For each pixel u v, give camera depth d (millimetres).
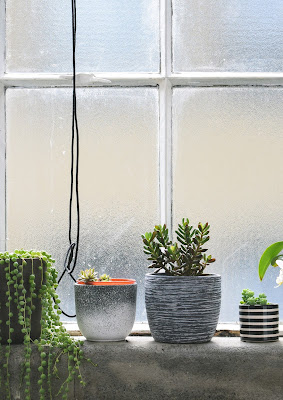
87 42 1594
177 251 1344
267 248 1444
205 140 1580
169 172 1565
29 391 1276
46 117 1588
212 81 1575
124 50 1594
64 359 1303
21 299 1269
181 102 1581
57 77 1571
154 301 1313
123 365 1297
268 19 1600
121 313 1326
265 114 1590
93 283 1351
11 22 1591
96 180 1582
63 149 1588
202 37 1594
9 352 1277
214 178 1578
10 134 1579
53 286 1382
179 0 1595
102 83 1578
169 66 1576
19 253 1351
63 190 1582
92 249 1569
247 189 1580
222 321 1554
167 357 1293
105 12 1599
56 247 1571
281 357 1292
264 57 1593
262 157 1588
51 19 1598
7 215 1570
